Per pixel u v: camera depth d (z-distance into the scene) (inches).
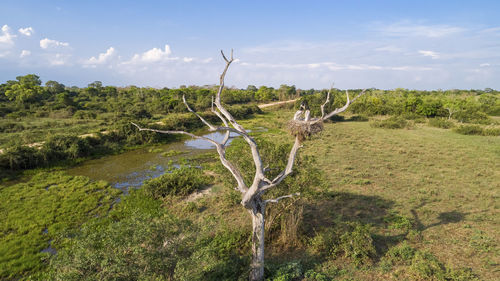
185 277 273.9
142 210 625.0
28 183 788.0
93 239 297.1
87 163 1022.4
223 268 386.3
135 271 279.0
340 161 986.7
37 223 565.9
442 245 456.1
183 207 630.5
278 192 450.3
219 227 525.0
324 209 601.9
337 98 2546.8
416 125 1879.9
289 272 379.2
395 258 416.5
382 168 901.8
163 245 315.3
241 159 475.5
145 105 2351.1
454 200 637.9
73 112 1923.0
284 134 1555.1
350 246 422.9
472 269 391.5
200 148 1282.0
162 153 1175.6
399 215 555.8
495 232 491.8
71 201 673.6
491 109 2249.0
